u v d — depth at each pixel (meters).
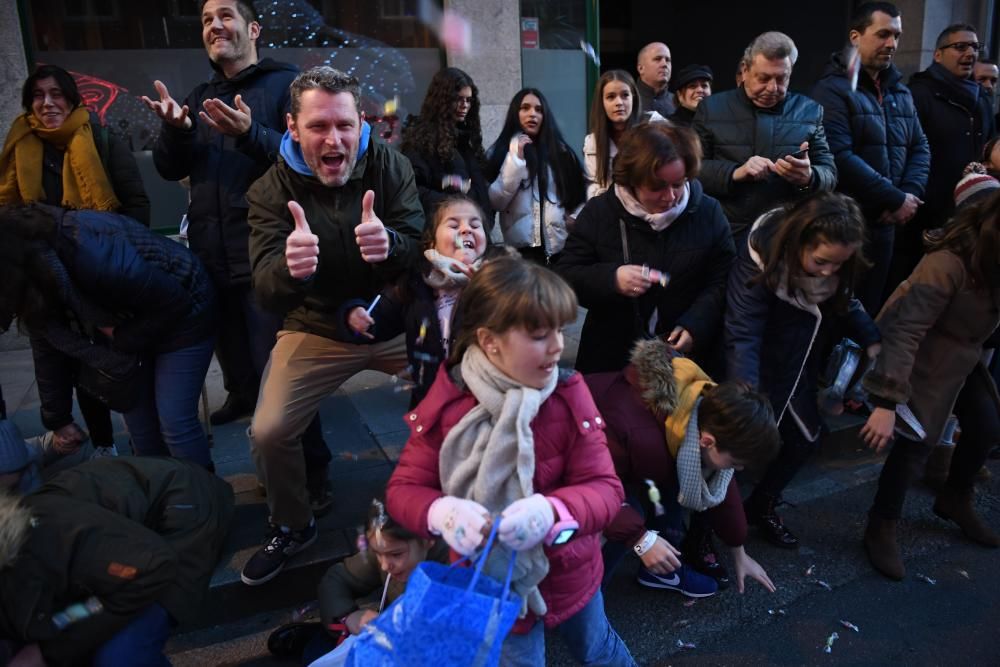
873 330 2.62
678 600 2.67
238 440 3.54
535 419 1.54
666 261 2.60
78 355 2.33
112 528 1.82
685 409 2.02
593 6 6.37
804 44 8.96
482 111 6.00
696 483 2.04
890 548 2.83
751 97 3.26
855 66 3.46
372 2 5.62
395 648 1.32
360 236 2.02
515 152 3.84
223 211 2.81
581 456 1.58
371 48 5.68
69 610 1.75
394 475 1.61
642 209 2.53
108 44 5.04
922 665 2.35
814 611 2.61
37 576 1.69
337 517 2.86
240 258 2.85
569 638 1.84
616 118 3.88
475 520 1.38
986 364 2.91
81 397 3.01
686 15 10.34
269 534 2.57
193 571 2.04
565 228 3.99
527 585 1.53
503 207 3.99
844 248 2.25
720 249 2.68
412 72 5.82
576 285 2.62
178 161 2.77
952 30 4.27
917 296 2.56
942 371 2.67
